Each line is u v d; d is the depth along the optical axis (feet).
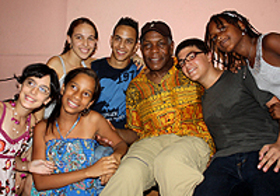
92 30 6.93
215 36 5.45
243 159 4.87
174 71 6.36
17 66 9.66
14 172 5.38
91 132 5.66
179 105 6.15
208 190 4.73
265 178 4.48
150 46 6.28
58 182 4.92
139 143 6.00
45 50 9.46
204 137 5.82
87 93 5.32
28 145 5.72
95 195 5.39
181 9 8.46
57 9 9.30
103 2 8.88
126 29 6.84
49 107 6.70
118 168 5.01
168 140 5.86
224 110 5.40
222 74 5.55
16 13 9.62
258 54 5.14
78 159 5.28
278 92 5.18
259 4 7.99
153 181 5.45
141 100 6.44
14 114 5.29
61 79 7.00
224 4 8.20
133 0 8.70
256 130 5.14
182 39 8.48
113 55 7.05
